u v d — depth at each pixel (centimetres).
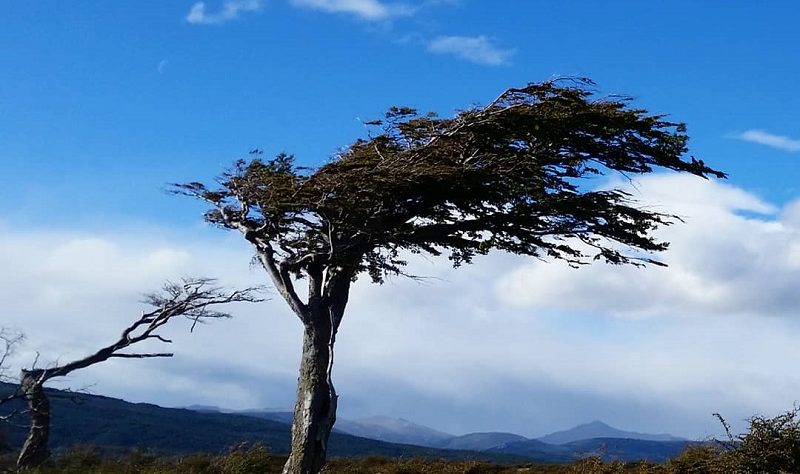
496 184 2052
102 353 3156
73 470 2678
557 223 2173
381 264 2297
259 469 2875
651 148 1992
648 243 2150
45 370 2961
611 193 2052
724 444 2056
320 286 2239
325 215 2086
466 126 1905
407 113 1941
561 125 1900
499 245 2250
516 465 2981
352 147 2022
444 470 2928
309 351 2191
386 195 2045
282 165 2050
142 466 2795
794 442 1945
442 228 2200
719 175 2036
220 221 2331
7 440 3288
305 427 2136
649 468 2358
